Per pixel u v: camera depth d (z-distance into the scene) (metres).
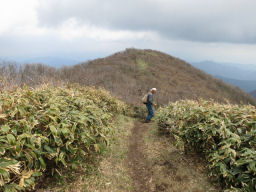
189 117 3.89
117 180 3.22
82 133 2.94
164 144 4.80
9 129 2.27
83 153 2.91
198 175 3.24
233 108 3.81
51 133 2.62
